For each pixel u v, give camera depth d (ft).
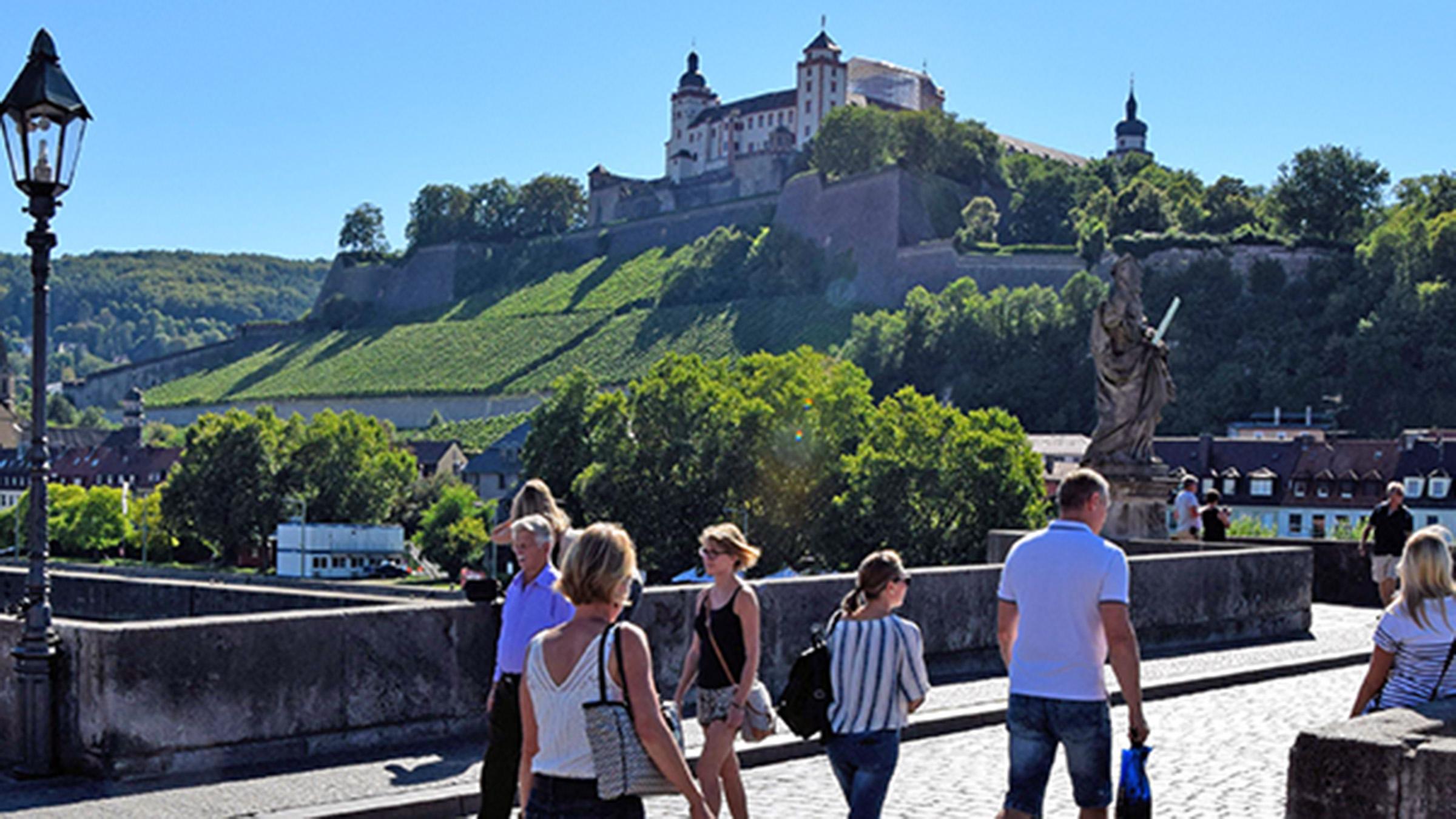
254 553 524.93
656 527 372.99
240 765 46.03
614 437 384.47
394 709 49.88
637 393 384.27
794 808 42.80
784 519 367.45
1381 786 28.68
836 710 34.47
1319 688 68.23
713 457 372.79
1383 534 93.30
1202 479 452.76
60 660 44.60
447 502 506.48
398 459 531.50
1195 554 82.38
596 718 25.80
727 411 374.43
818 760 50.57
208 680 45.44
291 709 47.32
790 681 34.94
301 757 47.44
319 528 467.11
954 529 342.64
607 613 26.78
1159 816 41.68
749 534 367.45
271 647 46.83
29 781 43.78
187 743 44.96
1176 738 54.39
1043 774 33.47
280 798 42.22
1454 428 583.99
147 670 44.16
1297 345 643.04
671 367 390.21
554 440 424.46
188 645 45.03
